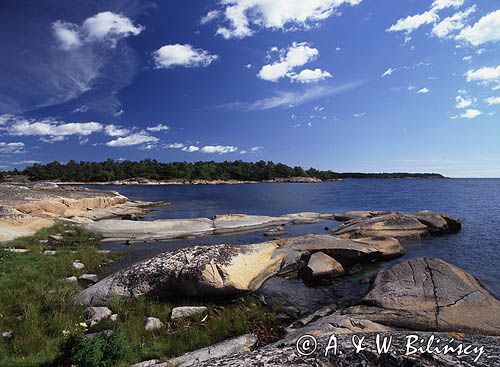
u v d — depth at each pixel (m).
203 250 14.14
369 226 24.47
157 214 47.16
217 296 12.95
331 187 141.50
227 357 3.96
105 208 46.34
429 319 9.61
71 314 10.37
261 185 175.00
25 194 36.78
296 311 11.91
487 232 26.94
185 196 89.31
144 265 13.36
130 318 10.52
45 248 21.06
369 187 139.38
